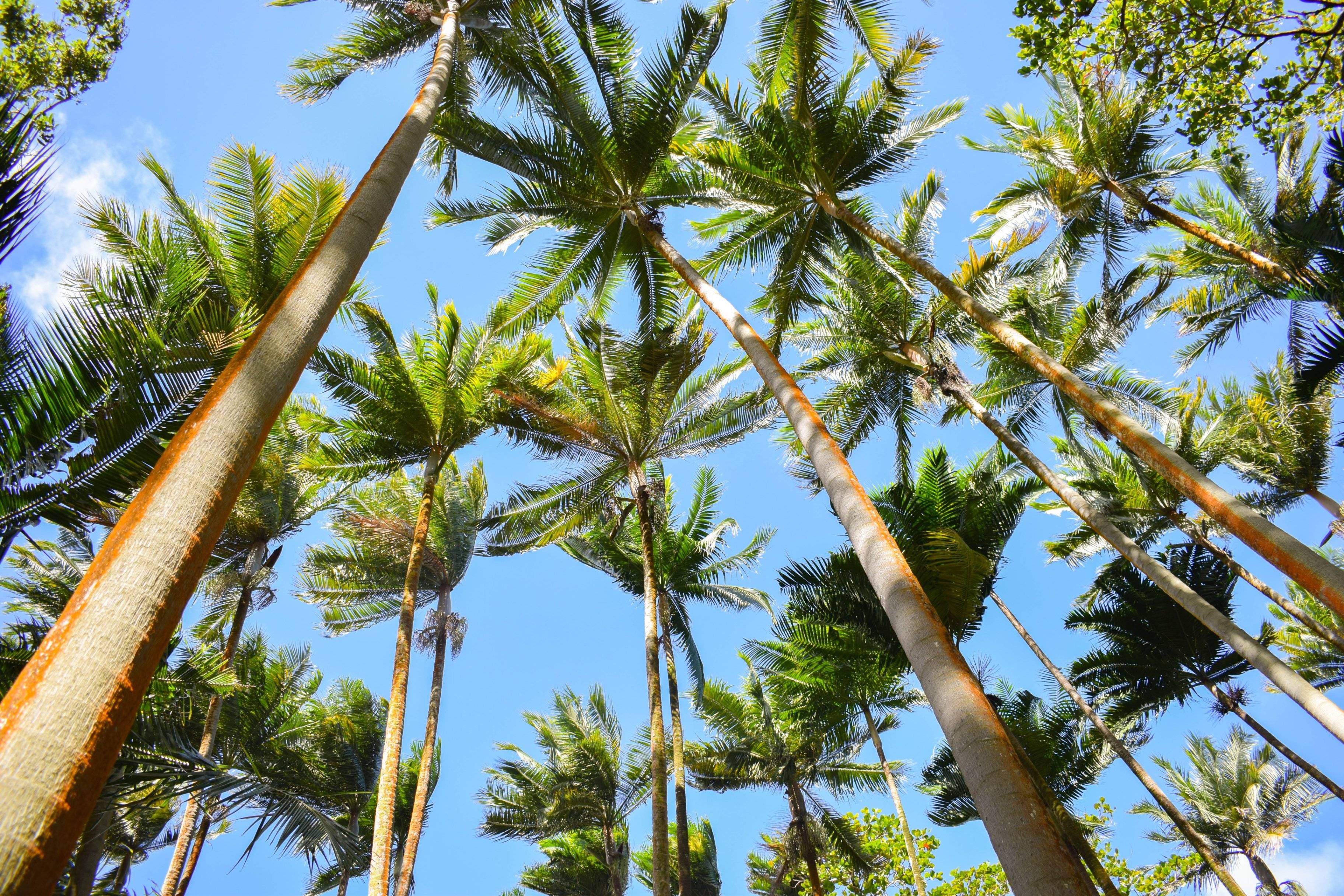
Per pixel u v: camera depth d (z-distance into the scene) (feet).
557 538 65.36
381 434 57.72
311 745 73.92
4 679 24.85
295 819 31.94
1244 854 88.38
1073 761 59.57
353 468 57.98
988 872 73.97
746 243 55.52
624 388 57.57
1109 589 66.13
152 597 11.30
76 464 19.27
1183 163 56.03
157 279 20.97
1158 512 65.00
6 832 8.72
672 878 98.53
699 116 57.67
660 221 50.55
